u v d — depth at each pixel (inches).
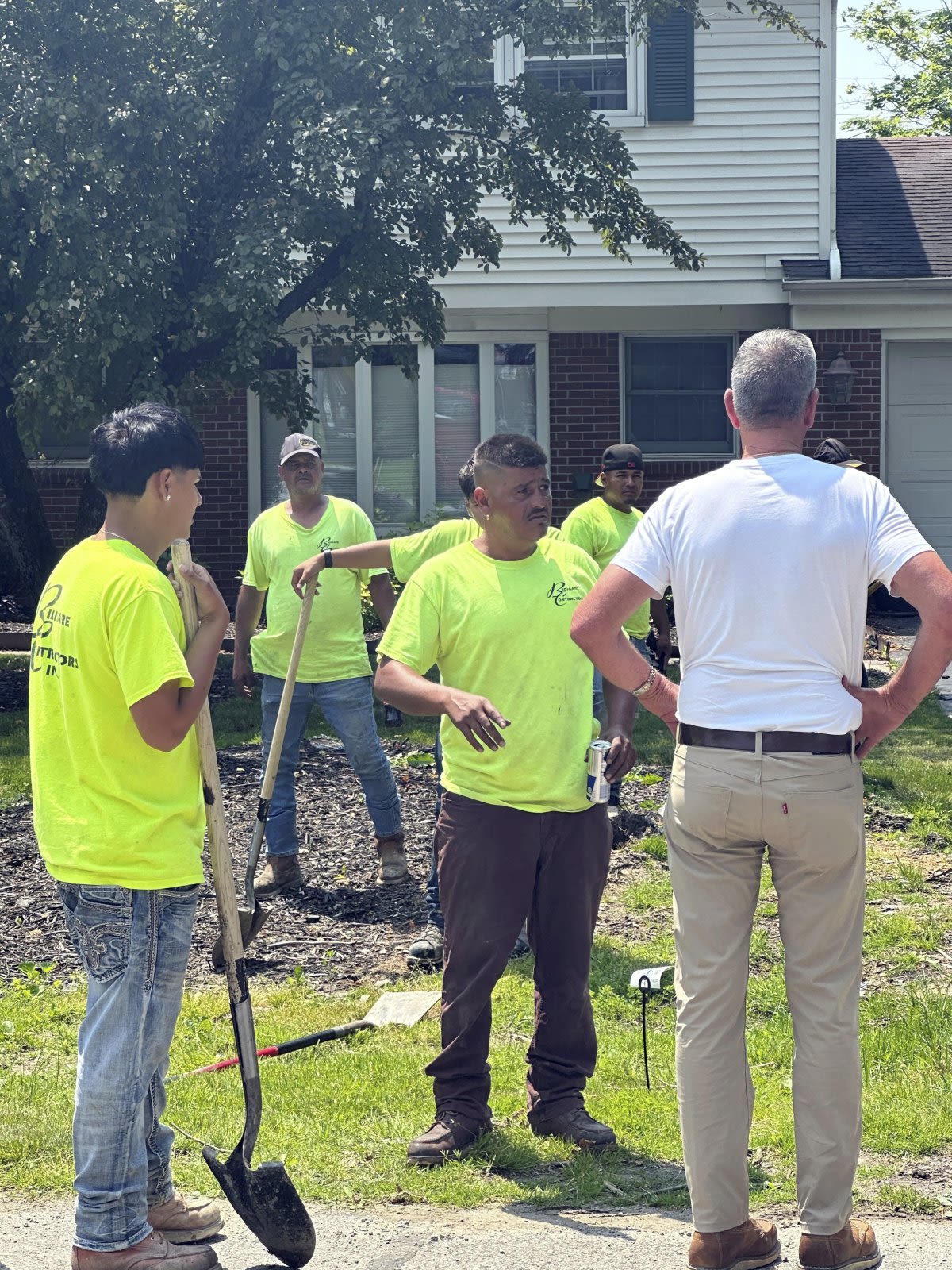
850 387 609.6
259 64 425.4
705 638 122.3
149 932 120.5
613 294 618.5
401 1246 131.0
